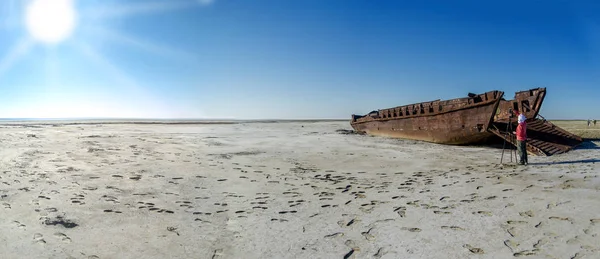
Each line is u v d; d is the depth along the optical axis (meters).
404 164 11.37
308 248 4.36
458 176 8.67
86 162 10.45
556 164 9.85
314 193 7.39
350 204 6.37
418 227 4.91
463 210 5.57
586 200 5.64
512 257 3.78
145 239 4.66
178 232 4.96
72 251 4.20
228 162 11.81
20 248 4.21
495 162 11.18
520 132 10.24
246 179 8.97
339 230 4.97
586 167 8.95
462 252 3.99
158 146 15.47
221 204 6.52
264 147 16.61
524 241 4.18
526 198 6.02
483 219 5.07
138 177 8.70
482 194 6.54
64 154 11.76
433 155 13.47
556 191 6.38
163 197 6.93
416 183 8.07
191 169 10.20
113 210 5.89
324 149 15.95
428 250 4.11
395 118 22.34
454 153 14.07
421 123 19.77
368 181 8.64
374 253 4.12
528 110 16.59
